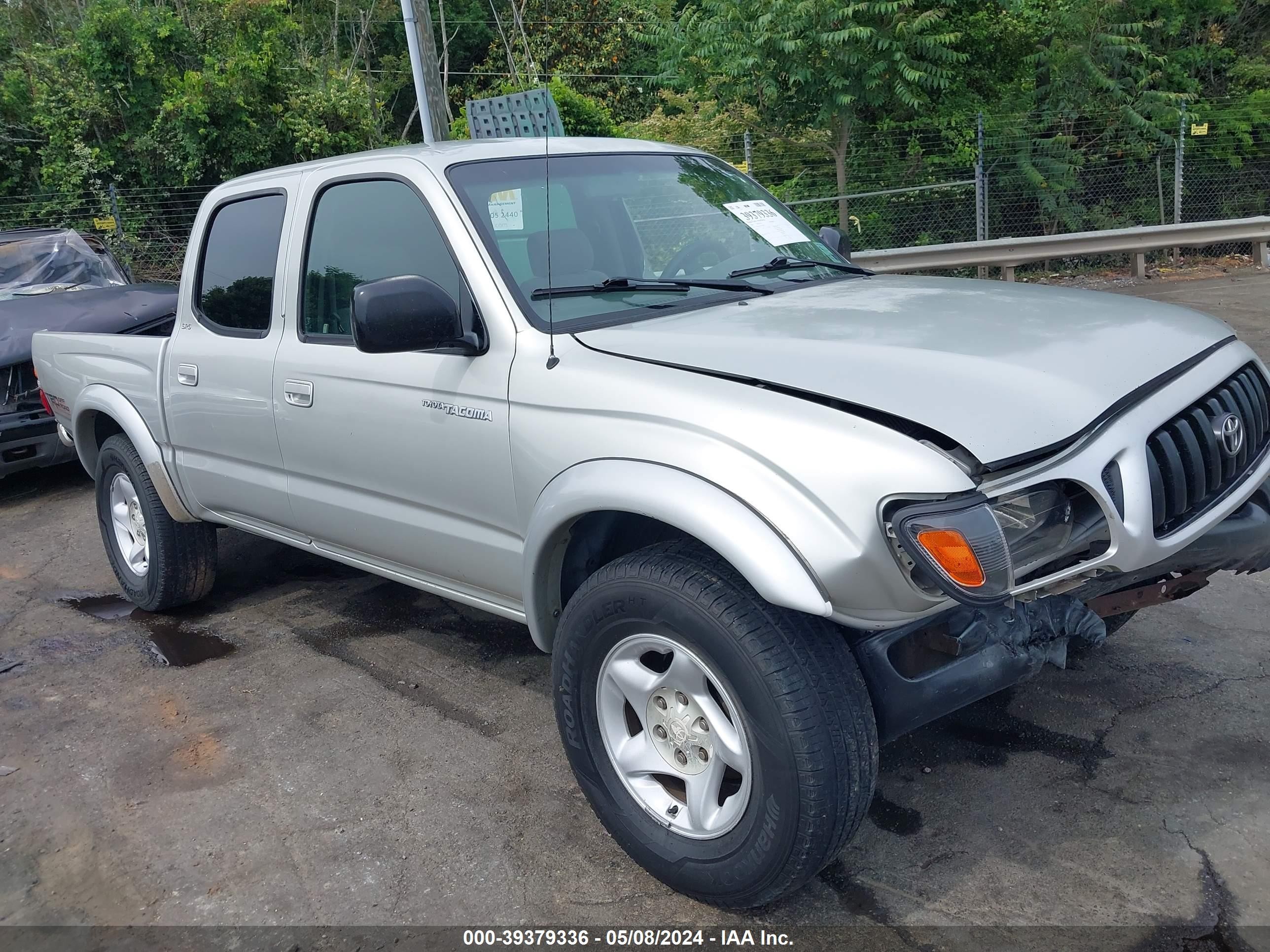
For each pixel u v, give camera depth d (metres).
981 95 14.20
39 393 6.94
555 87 16.38
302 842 3.02
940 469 2.14
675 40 14.25
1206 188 14.79
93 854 3.03
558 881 2.78
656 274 3.35
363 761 3.46
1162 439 2.48
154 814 3.22
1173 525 2.52
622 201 3.50
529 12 20.41
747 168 12.76
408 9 9.65
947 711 2.38
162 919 2.72
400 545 3.44
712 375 2.52
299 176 3.77
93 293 7.78
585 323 2.95
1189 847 2.72
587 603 2.62
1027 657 2.42
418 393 3.15
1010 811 2.94
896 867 2.74
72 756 3.62
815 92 12.79
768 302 3.12
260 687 4.06
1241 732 3.22
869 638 2.37
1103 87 14.23
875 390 2.32
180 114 16.45
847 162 13.86
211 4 17.75
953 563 2.09
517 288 3.00
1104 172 14.58
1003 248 12.31
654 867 2.65
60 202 16.61
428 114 9.87
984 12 13.48
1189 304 10.54
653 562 2.49
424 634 4.49
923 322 2.77
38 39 21.50
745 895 2.48
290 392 3.62
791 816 2.29
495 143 3.53
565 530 2.74
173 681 4.18
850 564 2.14
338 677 4.11
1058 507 2.35
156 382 4.36
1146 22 15.39
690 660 2.47
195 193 16.98
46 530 6.52
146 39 16.67
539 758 3.41
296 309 3.68
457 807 3.16
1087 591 2.50
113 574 5.60
